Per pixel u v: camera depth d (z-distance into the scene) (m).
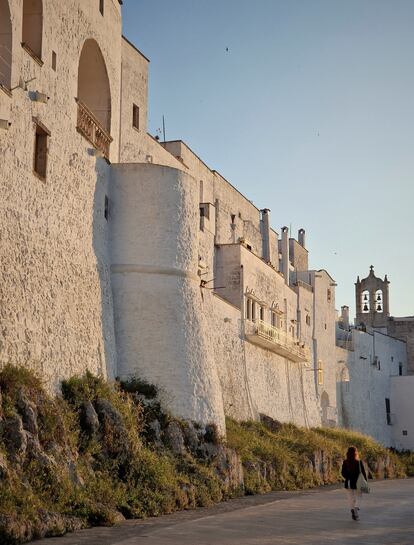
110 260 32.44
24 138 25.84
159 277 32.72
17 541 18.69
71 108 29.53
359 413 71.50
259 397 47.69
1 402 21.52
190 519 24.38
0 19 25.20
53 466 22.06
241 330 46.22
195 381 32.44
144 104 40.53
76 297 28.78
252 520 24.55
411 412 77.75
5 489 19.64
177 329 32.53
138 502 24.75
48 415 23.52
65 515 21.33
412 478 56.12
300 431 49.41
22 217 25.47
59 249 27.91
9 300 24.12
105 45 33.28
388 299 96.62
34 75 26.72
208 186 50.56
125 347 31.73
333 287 67.00
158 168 33.47
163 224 33.16
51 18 28.16
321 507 29.31
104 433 26.20
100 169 32.03
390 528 23.45
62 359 27.08
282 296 55.62
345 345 71.19
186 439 30.67
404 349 84.25
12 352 23.98
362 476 25.47
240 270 47.28
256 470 35.47
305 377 58.53
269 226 60.75
